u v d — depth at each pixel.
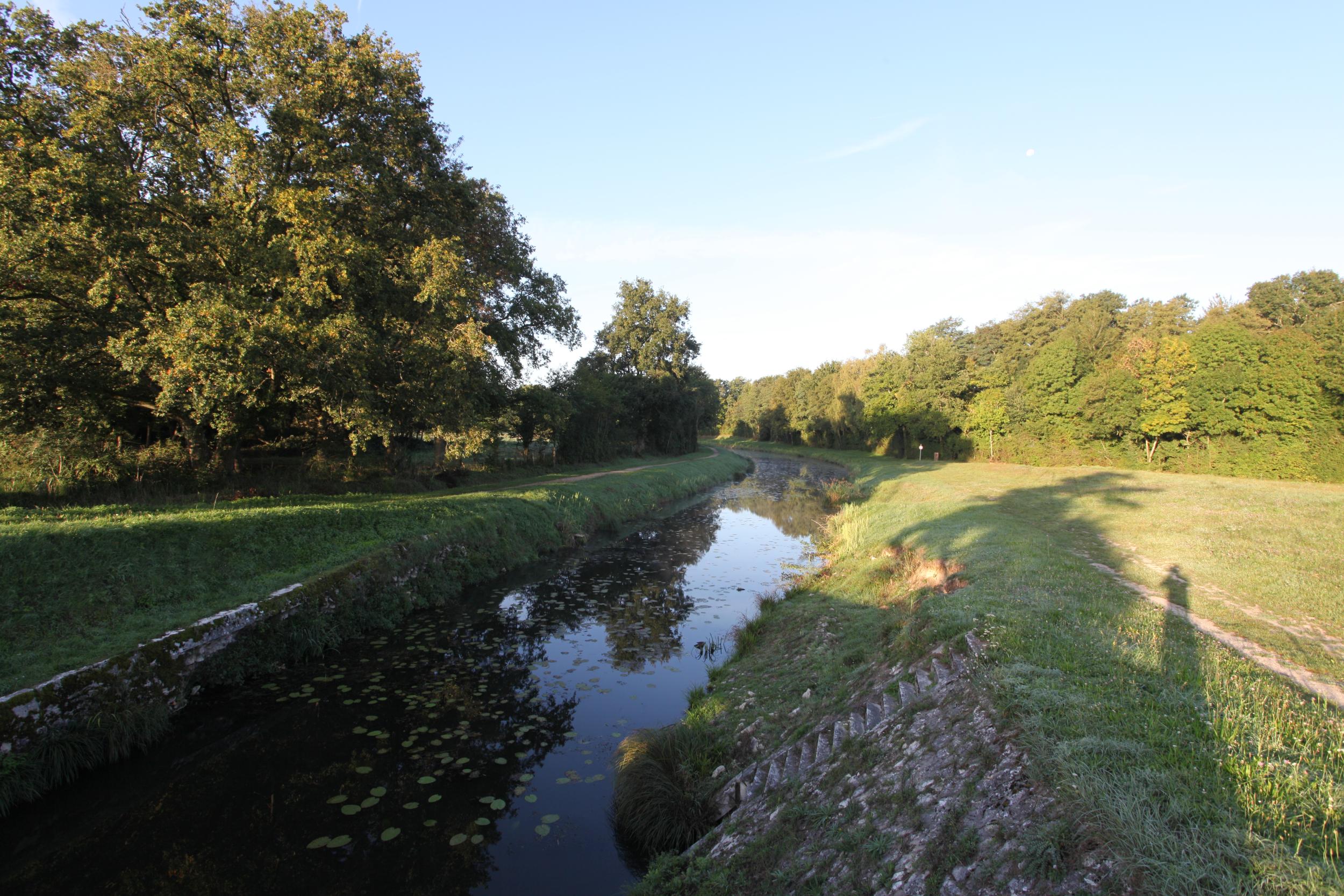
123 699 7.02
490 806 6.22
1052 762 3.90
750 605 13.45
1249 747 4.06
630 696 8.86
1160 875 2.90
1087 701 4.72
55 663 6.75
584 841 5.78
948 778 4.34
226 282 14.23
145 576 8.86
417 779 6.64
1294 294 39.28
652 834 5.73
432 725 7.89
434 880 5.21
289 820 5.90
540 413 31.95
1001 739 4.40
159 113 14.78
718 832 5.48
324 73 15.20
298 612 9.92
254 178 14.39
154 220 13.59
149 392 15.47
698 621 12.34
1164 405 33.06
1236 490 21.19
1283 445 28.41
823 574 15.28
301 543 11.78
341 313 15.27
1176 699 4.82
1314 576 9.95
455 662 9.99
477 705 8.48
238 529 10.74
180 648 7.88
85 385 14.14
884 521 19.62
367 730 7.70
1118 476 29.20
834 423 68.62
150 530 9.38
